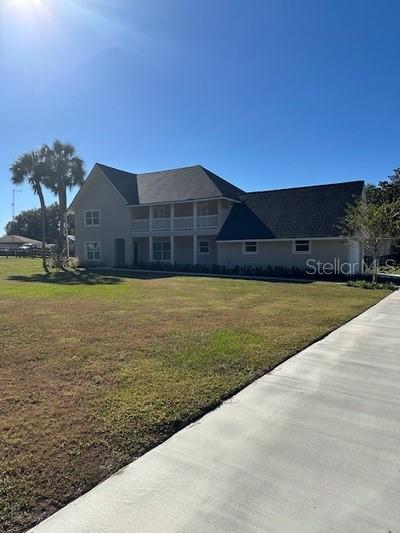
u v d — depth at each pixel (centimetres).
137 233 2928
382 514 246
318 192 2442
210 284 1723
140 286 1631
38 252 4628
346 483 279
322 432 356
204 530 230
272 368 537
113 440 334
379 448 329
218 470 293
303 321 852
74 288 1547
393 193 3622
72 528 232
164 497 261
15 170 2850
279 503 256
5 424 361
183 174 2972
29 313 954
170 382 474
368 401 429
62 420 370
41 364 548
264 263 2417
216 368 528
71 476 281
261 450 323
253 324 819
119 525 234
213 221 2636
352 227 1889
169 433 351
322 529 232
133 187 3150
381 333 754
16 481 273
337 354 610
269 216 2473
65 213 3066
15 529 230
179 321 852
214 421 377
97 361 561
